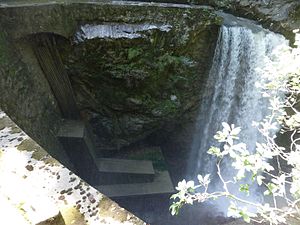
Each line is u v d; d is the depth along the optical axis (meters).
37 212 1.54
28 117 5.31
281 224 5.73
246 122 7.27
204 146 7.95
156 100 6.84
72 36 5.73
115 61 6.03
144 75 6.28
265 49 6.49
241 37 6.54
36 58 5.76
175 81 6.73
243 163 2.45
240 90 7.01
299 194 2.46
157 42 6.13
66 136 6.18
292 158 2.65
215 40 6.50
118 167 6.91
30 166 1.97
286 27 6.67
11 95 4.92
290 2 6.80
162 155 7.70
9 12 4.98
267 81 6.52
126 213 1.77
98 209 1.77
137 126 7.15
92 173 6.82
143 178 6.88
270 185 2.48
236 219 6.62
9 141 2.17
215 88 7.06
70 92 6.41
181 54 6.49
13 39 5.21
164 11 6.00
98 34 5.73
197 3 7.18
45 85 6.04
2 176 1.86
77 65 6.04
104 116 6.95
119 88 6.46
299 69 2.97
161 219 6.89
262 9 7.04
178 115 7.24
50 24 5.39
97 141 7.35
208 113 7.43
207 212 7.13
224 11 7.41
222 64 6.79
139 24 5.94
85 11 5.67
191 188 2.58
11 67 5.05
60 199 1.79
